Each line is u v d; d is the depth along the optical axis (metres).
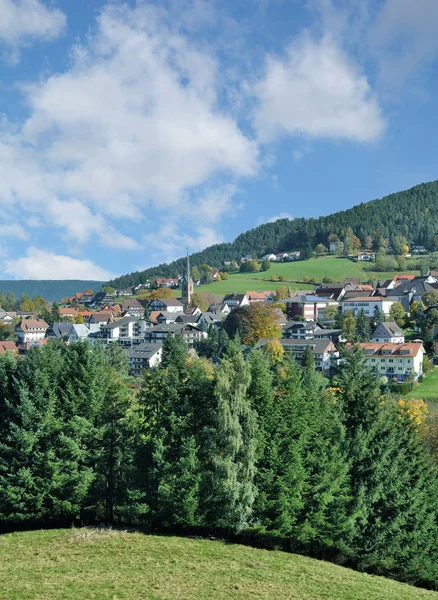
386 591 36.59
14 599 31.05
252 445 41.91
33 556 38.06
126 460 46.06
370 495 44.19
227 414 41.69
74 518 46.66
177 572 35.56
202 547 40.62
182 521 42.28
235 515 41.09
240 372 43.75
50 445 46.00
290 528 41.72
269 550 42.16
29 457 45.59
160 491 42.12
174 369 46.47
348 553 42.59
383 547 43.12
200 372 46.72
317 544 42.72
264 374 45.97
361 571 42.91
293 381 46.69
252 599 32.22
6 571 35.38
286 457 43.16
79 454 45.41
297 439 44.53
